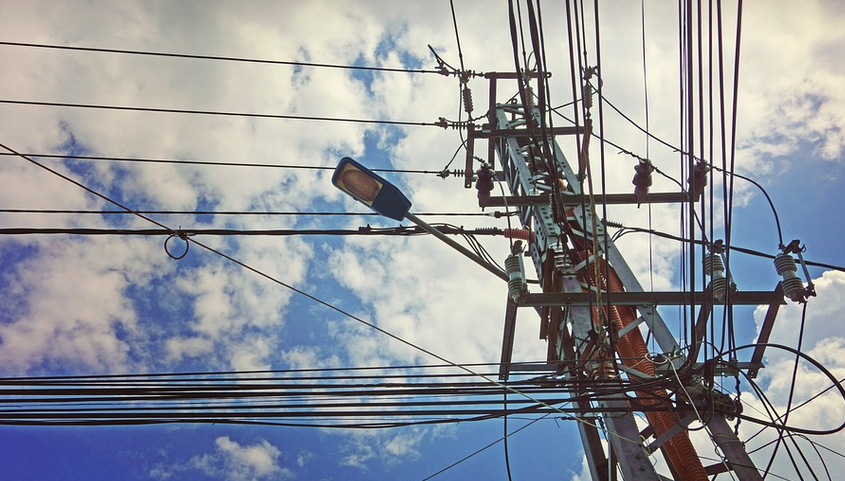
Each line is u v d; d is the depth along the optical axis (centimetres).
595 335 669
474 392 616
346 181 734
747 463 551
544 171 932
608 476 614
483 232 813
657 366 662
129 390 594
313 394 612
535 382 617
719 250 671
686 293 688
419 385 616
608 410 588
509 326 761
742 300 657
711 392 580
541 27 516
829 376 554
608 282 583
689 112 555
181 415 581
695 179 655
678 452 595
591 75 901
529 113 603
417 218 756
